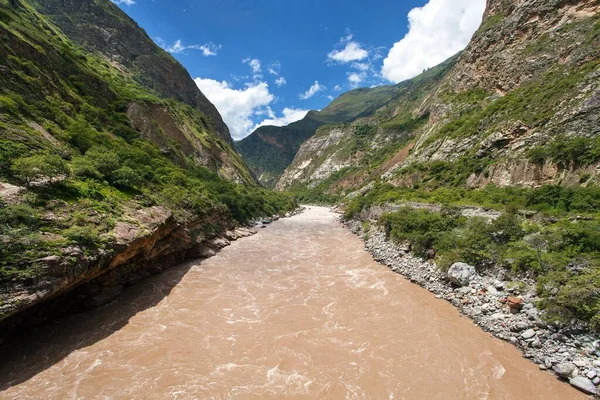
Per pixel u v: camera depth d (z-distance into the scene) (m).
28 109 24.73
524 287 17.00
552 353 13.21
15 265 12.28
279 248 34.91
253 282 23.19
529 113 40.12
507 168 36.59
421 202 39.66
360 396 11.46
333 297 20.38
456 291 19.88
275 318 17.38
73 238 15.20
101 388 11.44
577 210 24.12
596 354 12.35
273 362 13.37
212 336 15.36
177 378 12.14
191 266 27.11
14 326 14.11
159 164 38.78
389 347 14.62
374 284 22.75
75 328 15.72
